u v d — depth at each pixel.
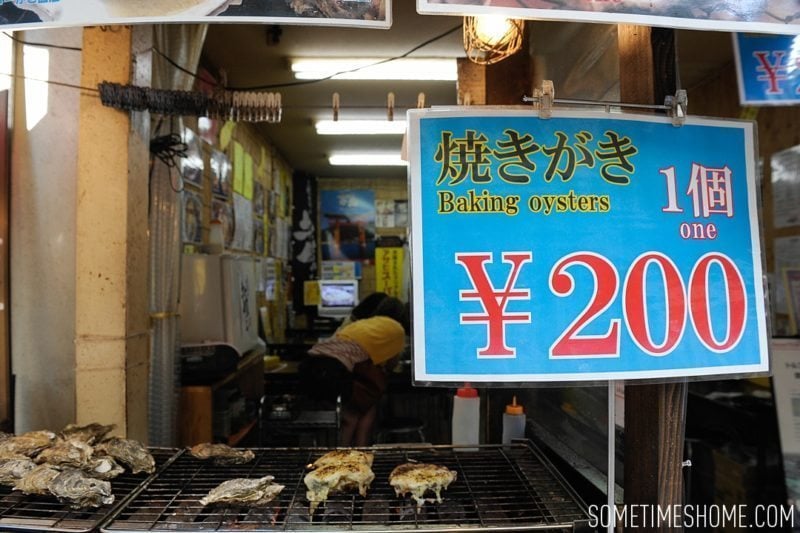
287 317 7.55
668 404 1.29
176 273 2.78
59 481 1.28
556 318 1.21
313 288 8.02
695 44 3.31
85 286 2.24
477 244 1.22
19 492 1.38
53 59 2.57
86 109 2.26
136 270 2.35
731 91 3.62
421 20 3.39
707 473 2.98
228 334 3.27
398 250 8.38
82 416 2.22
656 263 1.24
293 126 5.64
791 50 1.79
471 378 1.19
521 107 1.24
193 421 2.86
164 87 2.85
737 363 1.26
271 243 6.54
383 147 6.54
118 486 1.45
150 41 2.52
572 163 1.24
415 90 4.56
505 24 2.04
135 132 2.35
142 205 2.42
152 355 2.61
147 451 1.62
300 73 4.19
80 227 2.24
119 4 1.12
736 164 1.30
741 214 1.29
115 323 2.25
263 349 4.20
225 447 1.66
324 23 1.11
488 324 1.20
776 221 3.39
